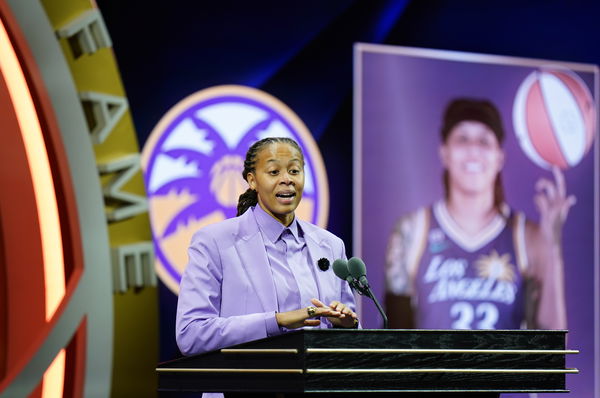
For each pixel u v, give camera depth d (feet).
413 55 61.98
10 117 48.44
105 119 51.78
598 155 65.77
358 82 60.49
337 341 19.33
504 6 64.80
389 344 19.76
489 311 62.08
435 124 62.08
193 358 22.33
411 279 60.44
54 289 48.70
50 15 50.57
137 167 53.16
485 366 20.65
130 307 52.44
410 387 19.84
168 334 54.90
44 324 48.08
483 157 62.90
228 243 25.77
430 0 62.95
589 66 66.28
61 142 49.14
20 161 48.57
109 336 50.08
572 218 64.80
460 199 62.18
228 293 25.38
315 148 59.31
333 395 20.04
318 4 60.18
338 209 59.72
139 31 55.47
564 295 63.98
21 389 46.75
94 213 50.16
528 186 63.87
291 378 19.33
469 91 63.10
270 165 25.72
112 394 51.37
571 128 65.36
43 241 48.70
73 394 48.16
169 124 55.67
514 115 64.08
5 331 47.65
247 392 21.42
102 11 54.54
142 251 52.85
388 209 60.49
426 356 20.11
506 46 64.80
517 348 21.04
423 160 61.57
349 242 59.77
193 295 24.97
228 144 57.11
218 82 57.26
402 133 61.26
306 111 59.41
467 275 61.82
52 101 49.26
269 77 58.59
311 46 59.88
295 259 26.21
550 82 65.21
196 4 57.16
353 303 27.27
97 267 49.98
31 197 48.65
